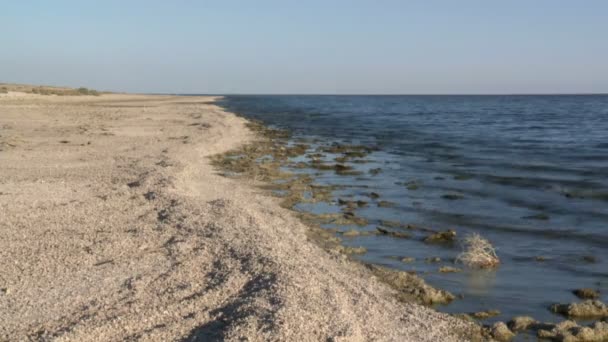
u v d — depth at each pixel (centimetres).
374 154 2467
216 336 604
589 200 1473
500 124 4534
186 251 897
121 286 756
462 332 674
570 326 691
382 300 750
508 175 1867
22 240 955
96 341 594
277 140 2973
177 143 2402
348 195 1530
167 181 1439
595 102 12625
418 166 2094
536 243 1094
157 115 4238
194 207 1172
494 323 696
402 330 661
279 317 621
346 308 686
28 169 1673
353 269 893
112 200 1255
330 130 3850
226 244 920
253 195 1443
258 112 6419
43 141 2377
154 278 786
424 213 1333
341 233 1135
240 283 752
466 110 7794
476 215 1316
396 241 1094
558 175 1861
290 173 1834
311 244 1012
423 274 907
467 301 795
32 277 784
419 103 12100
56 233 999
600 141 3005
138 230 1020
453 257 998
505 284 866
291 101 13138
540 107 9150
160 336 605
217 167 1892
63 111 4272
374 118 5497
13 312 672
